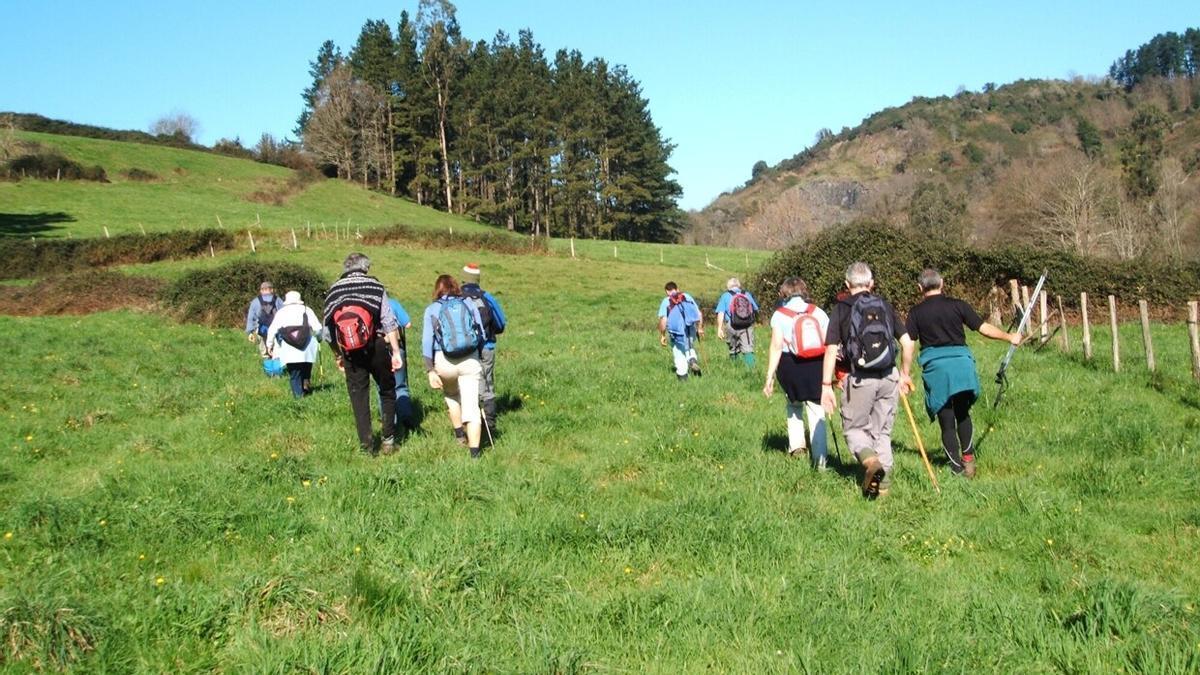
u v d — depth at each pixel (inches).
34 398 535.5
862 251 1110.4
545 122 3774.6
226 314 1055.0
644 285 1716.3
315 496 294.8
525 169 4005.9
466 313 367.6
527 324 1144.8
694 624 198.4
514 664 177.6
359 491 295.0
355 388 372.8
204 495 287.4
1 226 2251.5
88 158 3316.9
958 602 208.1
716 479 318.3
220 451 388.5
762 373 575.5
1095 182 2466.8
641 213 4057.6
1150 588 207.0
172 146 4279.0
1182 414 425.7
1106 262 1109.1
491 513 280.8
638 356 681.0
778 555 241.1
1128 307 1090.7
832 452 368.8
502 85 3897.6
